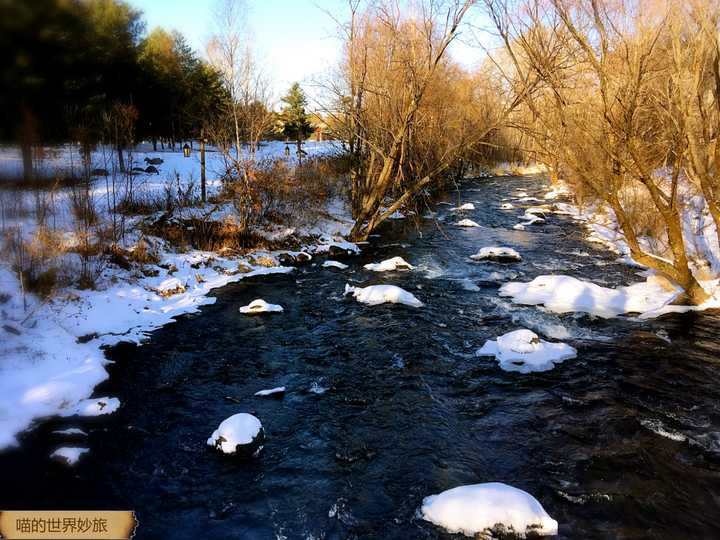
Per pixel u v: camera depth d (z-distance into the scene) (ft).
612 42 35.09
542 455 22.26
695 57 33.58
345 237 66.49
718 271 44.37
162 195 58.44
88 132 42.32
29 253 34.47
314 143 146.20
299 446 22.94
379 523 18.13
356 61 61.52
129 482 20.25
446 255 59.31
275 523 18.21
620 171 37.86
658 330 35.55
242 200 55.57
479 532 17.21
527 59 44.24
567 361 31.22
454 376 29.78
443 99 73.82
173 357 31.78
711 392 27.32
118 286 39.47
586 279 48.60
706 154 37.32
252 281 47.65
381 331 36.45
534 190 119.55
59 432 23.02
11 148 24.62
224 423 22.98
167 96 94.07
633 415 25.18
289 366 31.04
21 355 27.53
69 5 20.70
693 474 20.72
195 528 17.95
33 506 18.72
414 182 68.08
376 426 24.66
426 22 55.62
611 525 17.93
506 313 39.83
